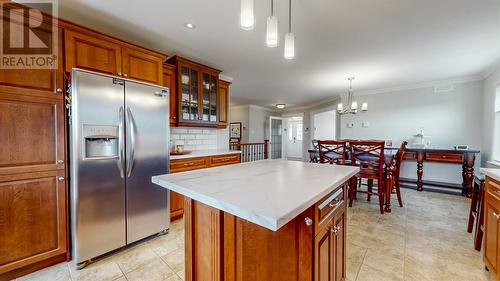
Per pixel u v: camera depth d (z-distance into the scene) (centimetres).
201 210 106
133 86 201
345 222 143
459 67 333
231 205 76
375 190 416
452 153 370
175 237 224
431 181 409
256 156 631
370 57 296
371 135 493
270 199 82
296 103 722
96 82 176
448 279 158
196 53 290
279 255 97
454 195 377
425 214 287
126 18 203
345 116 536
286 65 333
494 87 333
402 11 189
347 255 191
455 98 398
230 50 279
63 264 175
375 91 487
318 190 96
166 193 229
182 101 299
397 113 459
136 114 203
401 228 245
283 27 217
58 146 172
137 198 205
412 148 414
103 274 164
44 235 166
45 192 167
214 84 345
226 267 96
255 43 258
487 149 352
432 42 249
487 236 158
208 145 376
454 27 215
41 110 165
